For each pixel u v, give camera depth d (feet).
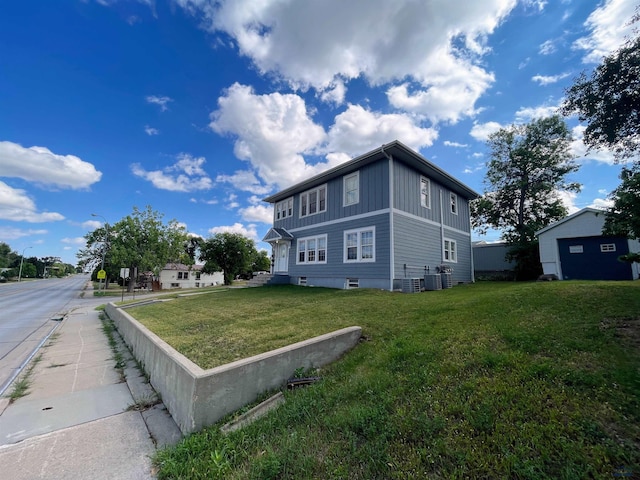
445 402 9.45
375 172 41.81
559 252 46.16
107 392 15.74
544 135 65.72
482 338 13.93
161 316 32.40
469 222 59.77
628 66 19.84
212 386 10.80
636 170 15.57
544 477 6.18
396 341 15.64
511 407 8.61
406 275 40.34
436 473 6.82
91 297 88.69
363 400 10.64
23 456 9.71
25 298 83.05
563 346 11.87
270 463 7.68
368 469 7.24
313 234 52.08
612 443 6.83
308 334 18.30
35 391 16.03
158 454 9.21
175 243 114.62
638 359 10.13
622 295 18.62
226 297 43.57
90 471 8.84
